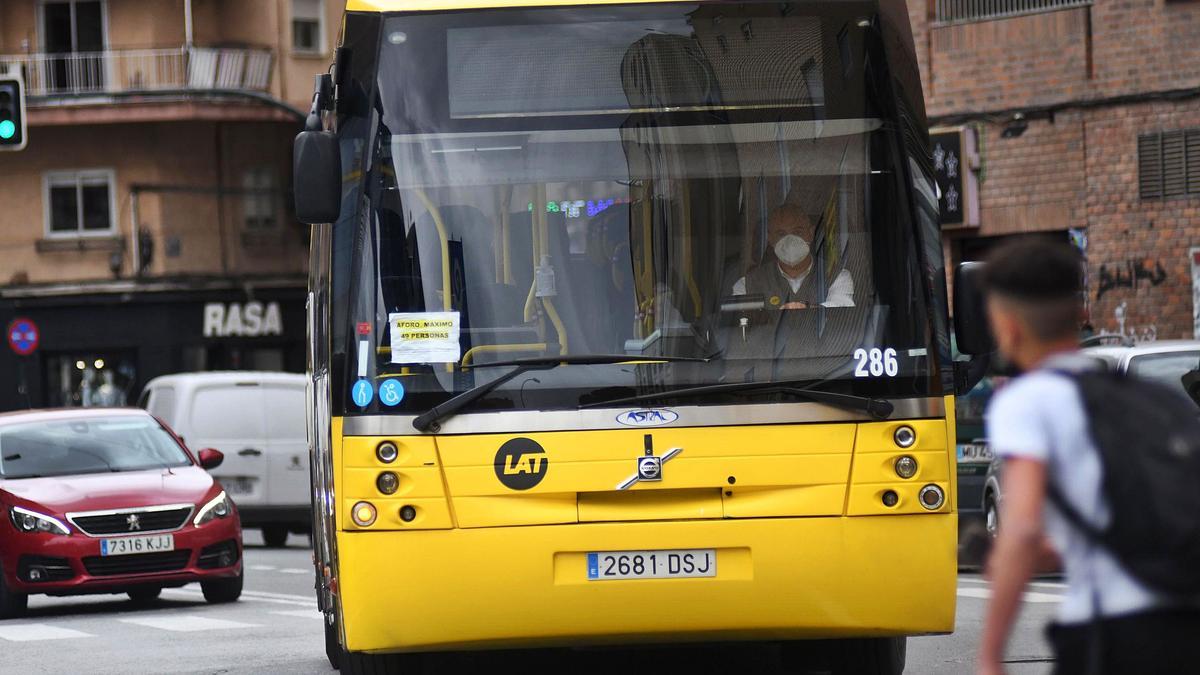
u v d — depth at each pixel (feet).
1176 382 92.07
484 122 52.37
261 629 86.99
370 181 52.21
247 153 276.41
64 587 98.58
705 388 50.88
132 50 271.08
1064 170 151.12
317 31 279.49
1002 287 27.37
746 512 50.60
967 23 156.97
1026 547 25.99
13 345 217.77
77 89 271.28
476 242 51.88
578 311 51.47
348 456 51.39
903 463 50.88
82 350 272.51
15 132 146.00
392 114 52.44
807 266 51.75
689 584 50.39
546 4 52.70
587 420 50.78
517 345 51.34
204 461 111.14
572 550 50.44
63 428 108.68
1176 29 144.97
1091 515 25.99
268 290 275.39
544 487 50.60
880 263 51.93
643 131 52.26
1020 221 153.79
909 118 52.75
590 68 52.49
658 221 51.88
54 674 70.54
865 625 50.62
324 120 66.23
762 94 52.44
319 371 63.00
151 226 270.87
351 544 51.19
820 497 50.67
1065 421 26.22
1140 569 25.59
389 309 51.70
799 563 50.44
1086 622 26.02
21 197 273.75
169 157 272.10
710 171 52.13
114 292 270.46
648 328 51.34
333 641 68.54
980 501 106.63
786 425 50.88
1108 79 148.36
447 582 50.62
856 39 52.75
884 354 51.42
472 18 52.70
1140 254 147.02
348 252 52.13
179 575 100.89
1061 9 151.12
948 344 52.03
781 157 52.26
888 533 50.72
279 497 163.53
